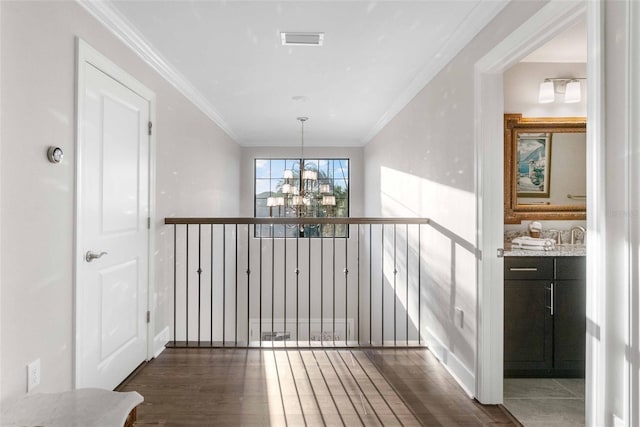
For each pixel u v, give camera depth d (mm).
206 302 4406
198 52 2820
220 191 5133
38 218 1735
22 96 1636
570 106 3062
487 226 2262
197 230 4062
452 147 2725
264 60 2969
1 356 1549
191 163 3846
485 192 2262
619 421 1335
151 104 2879
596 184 1400
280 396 2328
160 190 3074
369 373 2674
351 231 6797
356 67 3111
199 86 3590
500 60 2074
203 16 2312
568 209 3076
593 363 1424
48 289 1805
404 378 2600
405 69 3148
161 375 2607
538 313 2629
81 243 2023
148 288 2850
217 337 4984
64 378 1920
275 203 5977
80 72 1998
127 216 2543
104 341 2279
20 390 1644
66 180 1920
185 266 3670
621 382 1330
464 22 2352
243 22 2385
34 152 1706
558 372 2676
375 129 5441
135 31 2475
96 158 2174
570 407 2295
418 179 3537
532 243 2725
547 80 3027
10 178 1580
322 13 2285
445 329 2834
